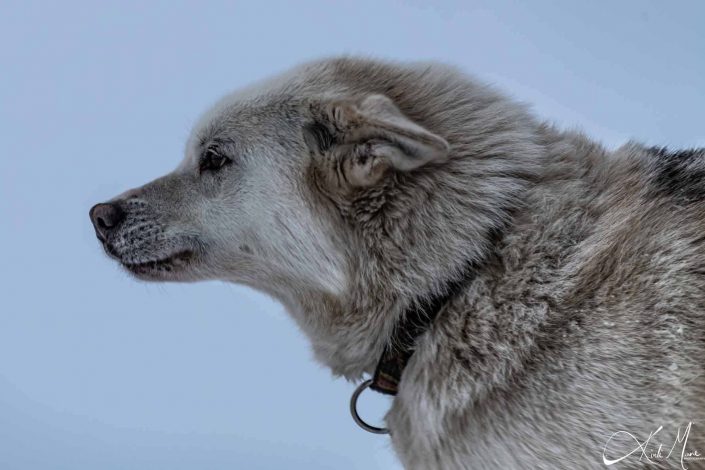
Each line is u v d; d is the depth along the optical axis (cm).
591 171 562
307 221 579
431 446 531
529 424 493
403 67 626
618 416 478
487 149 556
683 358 474
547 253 517
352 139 551
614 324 489
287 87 617
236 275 630
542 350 497
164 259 632
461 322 521
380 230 552
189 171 650
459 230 536
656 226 510
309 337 625
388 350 562
